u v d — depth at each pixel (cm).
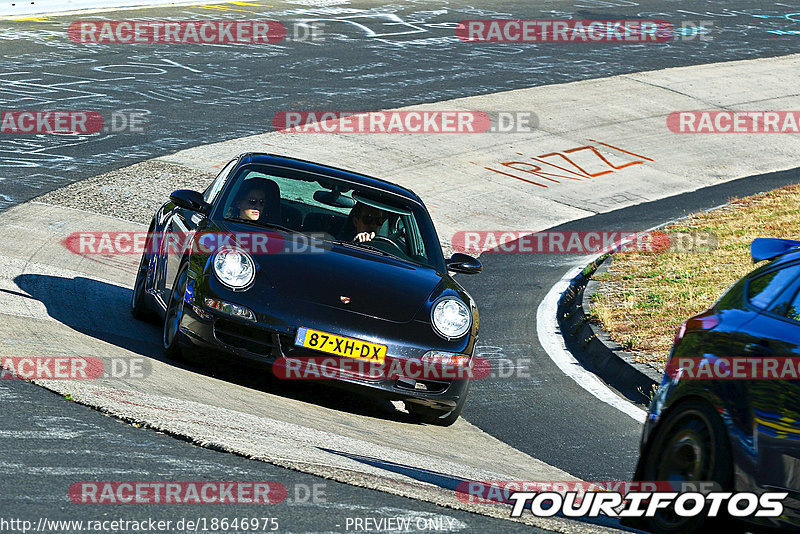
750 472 1424
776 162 7469
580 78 8762
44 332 2328
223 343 2164
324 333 2128
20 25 8306
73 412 1738
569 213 5803
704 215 5575
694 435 1557
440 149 6544
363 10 10706
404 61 8575
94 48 7725
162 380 2070
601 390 2916
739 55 10306
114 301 3047
